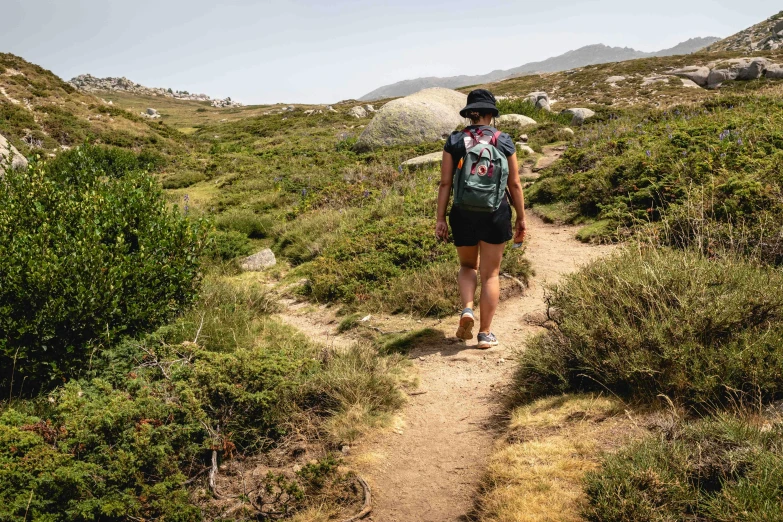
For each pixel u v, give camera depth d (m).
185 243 6.73
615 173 9.88
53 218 6.51
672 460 2.54
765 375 2.98
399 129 21.88
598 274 4.64
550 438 3.25
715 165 8.45
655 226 6.92
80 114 31.39
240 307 6.83
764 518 2.07
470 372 4.71
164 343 5.05
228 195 17.00
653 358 3.41
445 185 4.84
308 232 11.41
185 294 6.49
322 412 4.19
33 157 7.37
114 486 3.15
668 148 10.08
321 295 7.59
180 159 27.19
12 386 4.88
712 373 3.14
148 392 4.01
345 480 3.35
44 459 3.09
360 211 11.91
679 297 3.67
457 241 4.96
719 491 2.38
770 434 2.54
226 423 3.92
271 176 19.14
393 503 3.12
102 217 6.65
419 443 3.71
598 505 2.44
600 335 3.74
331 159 21.06
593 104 41.75
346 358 4.85
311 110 51.78
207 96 143.88
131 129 31.86
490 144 4.60
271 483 3.37
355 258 8.26
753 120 11.24
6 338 4.83
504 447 3.37
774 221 5.51
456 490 3.14
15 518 2.74
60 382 4.98
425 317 6.26
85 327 5.20
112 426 3.55
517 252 7.21
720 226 5.86
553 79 59.12
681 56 60.31
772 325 3.35
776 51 56.12
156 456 3.41
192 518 3.04
